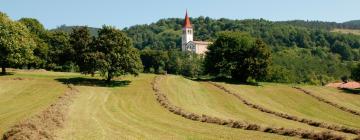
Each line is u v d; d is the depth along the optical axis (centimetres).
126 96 6700
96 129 3241
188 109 5494
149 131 3194
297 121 4756
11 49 8400
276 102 7519
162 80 9031
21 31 8881
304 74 17838
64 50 11281
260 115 5381
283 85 9819
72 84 7712
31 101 5812
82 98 6047
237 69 10225
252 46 10231
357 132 3803
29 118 3444
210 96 7488
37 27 11525
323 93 8769
